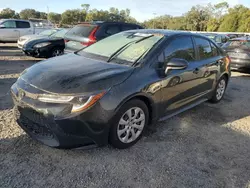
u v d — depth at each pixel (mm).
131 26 8672
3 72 7047
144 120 3303
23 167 2662
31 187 2391
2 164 2682
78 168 2713
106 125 2807
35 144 3100
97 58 3580
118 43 3941
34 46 9352
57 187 2418
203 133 3795
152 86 3211
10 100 4633
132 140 3203
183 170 2828
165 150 3215
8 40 14383
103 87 2754
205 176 2756
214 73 4777
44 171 2627
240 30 51188
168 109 3686
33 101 2719
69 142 2672
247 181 2725
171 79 3531
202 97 4609
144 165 2861
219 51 5168
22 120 2932
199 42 4449
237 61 8805
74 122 2607
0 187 2354
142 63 3254
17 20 14742
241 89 6809
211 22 59031
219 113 4727
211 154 3209
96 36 7520
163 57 3512
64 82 2760
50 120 2613
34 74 3049
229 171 2879
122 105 2891
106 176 2623
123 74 2994
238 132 3922
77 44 7688
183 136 3641
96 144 2846
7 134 3301
